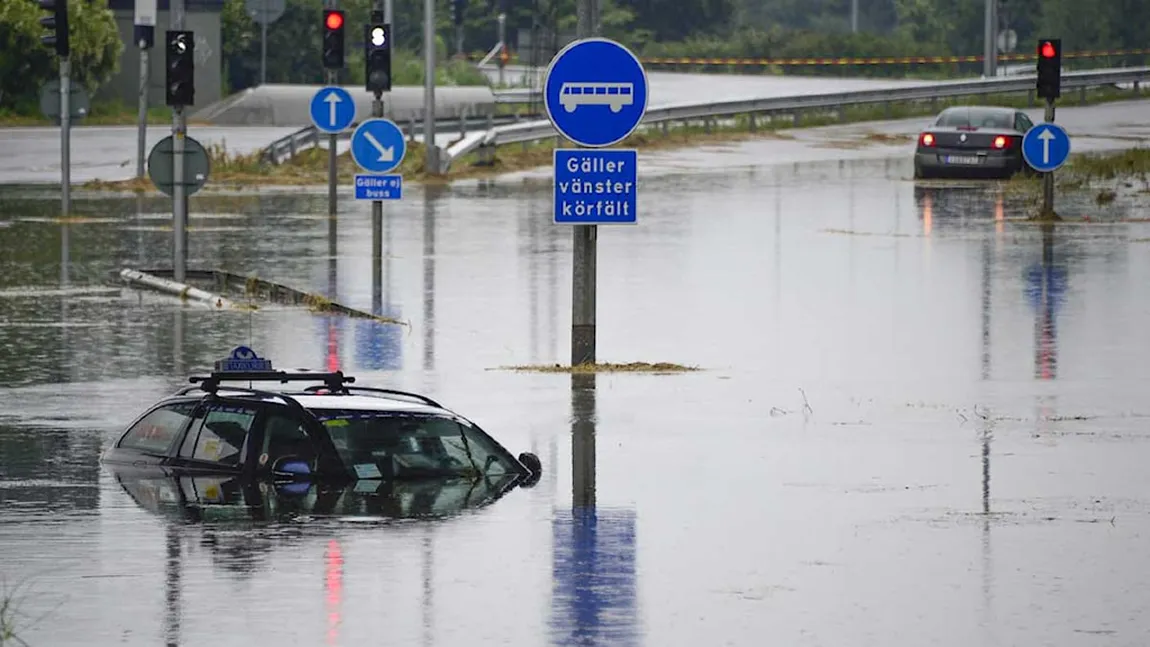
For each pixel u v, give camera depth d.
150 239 91.81
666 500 35.34
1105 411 46.22
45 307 67.25
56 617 26.55
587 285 54.06
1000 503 35.16
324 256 84.25
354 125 171.62
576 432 43.31
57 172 135.75
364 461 36.69
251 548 30.91
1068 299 70.06
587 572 29.52
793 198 116.62
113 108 191.38
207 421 38.00
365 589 28.27
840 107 182.00
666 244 90.50
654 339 59.88
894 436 42.69
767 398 48.44
